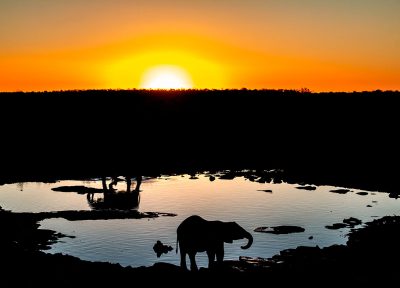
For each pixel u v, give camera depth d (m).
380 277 20.61
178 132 98.38
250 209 40.16
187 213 38.78
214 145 88.12
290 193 48.59
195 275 20.64
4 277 20.80
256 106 117.38
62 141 88.75
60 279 20.31
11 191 51.88
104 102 117.75
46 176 62.75
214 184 55.59
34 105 113.94
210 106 117.69
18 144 85.75
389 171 60.69
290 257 24.73
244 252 27.34
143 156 78.31
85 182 58.53
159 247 28.09
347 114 105.69
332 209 40.28
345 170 62.97
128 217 37.31
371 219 36.59
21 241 30.11
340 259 24.28
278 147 85.56
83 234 32.00
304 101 118.69
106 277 20.70
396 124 94.75
